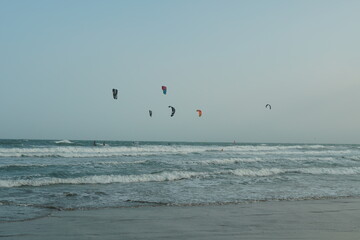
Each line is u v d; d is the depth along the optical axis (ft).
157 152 121.19
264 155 113.80
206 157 97.81
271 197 37.91
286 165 75.72
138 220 25.86
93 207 31.12
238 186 46.09
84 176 50.11
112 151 125.18
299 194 40.45
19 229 22.56
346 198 38.42
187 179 52.03
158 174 53.52
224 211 29.84
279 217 27.48
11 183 44.21
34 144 169.99
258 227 23.86
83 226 23.70
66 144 181.37
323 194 40.88
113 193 39.19
